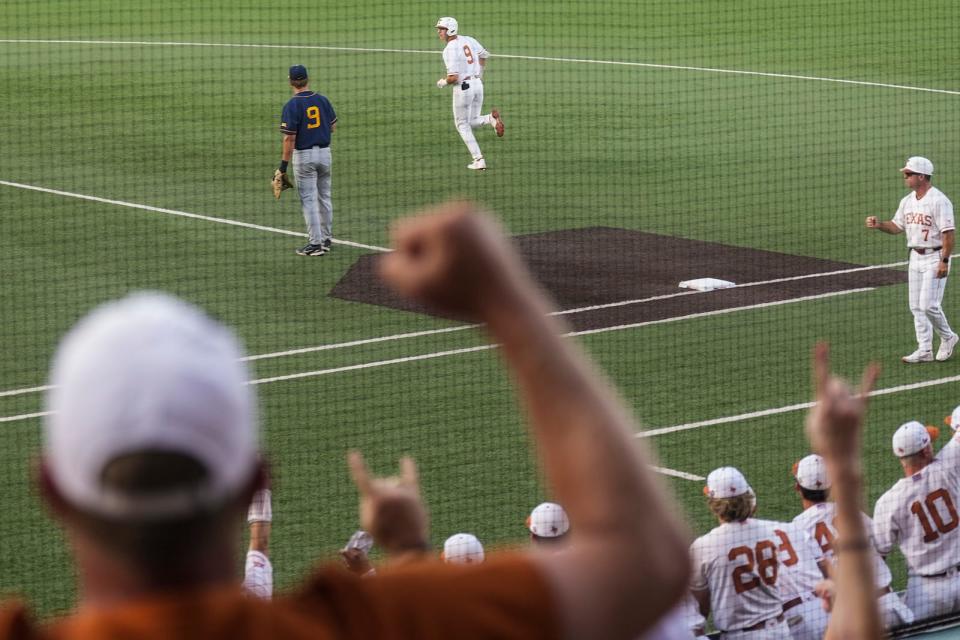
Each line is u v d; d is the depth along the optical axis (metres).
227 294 39.62
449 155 60.81
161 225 47.62
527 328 3.84
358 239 46.53
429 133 65.44
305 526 24.42
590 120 68.62
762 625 18.16
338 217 49.56
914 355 34.25
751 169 58.06
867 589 5.91
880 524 20.23
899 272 42.78
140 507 3.42
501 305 3.85
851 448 5.90
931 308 33.81
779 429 29.52
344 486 26.31
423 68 83.12
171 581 3.51
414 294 3.83
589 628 3.66
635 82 78.56
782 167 58.28
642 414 30.41
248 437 3.60
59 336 35.53
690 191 54.41
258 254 44.16
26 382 32.00
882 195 53.12
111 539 3.45
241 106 72.19
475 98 57.94
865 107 70.88
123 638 3.40
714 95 74.75
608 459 3.81
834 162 59.06
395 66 83.62
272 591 17.83
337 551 23.42
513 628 3.62
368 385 32.19
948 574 20.00
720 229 48.50
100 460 3.40
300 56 86.75
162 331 3.52
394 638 3.56
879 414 30.48
